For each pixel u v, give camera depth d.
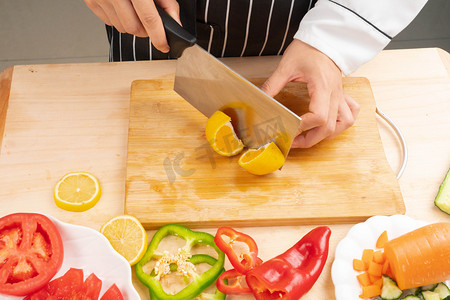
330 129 1.22
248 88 1.12
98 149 1.29
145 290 1.08
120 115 1.36
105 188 1.23
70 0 2.79
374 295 1.05
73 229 1.03
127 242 1.09
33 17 2.73
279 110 1.10
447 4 2.79
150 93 1.37
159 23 1.10
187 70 1.22
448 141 1.34
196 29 1.43
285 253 1.08
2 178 1.22
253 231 1.18
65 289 1.01
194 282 1.06
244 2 1.35
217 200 1.19
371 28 1.24
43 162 1.26
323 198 1.20
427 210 1.22
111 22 1.22
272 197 1.20
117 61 1.60
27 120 1.33
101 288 0.99
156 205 1.18
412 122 1.37
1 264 1.01
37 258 1.02
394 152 1.33
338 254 1.09
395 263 1.02
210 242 1.13
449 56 1.51
